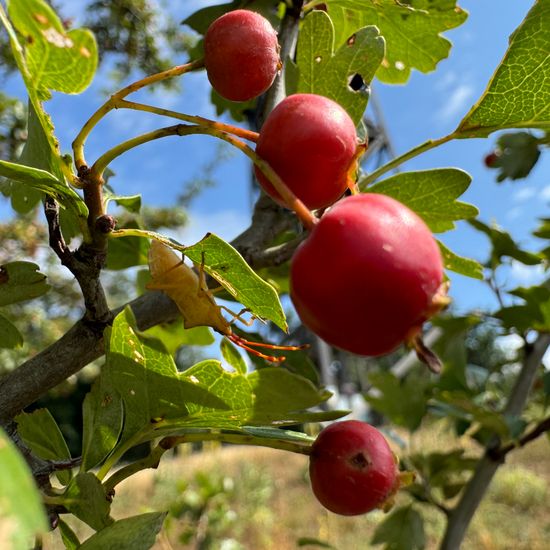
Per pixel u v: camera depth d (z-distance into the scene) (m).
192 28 0.11
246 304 0.06
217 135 0.05
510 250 0.14
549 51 0.07
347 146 0.05
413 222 0.05
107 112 0.05
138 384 0.06
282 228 0.09
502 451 0.13
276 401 0.06
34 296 0.07
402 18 0.10
